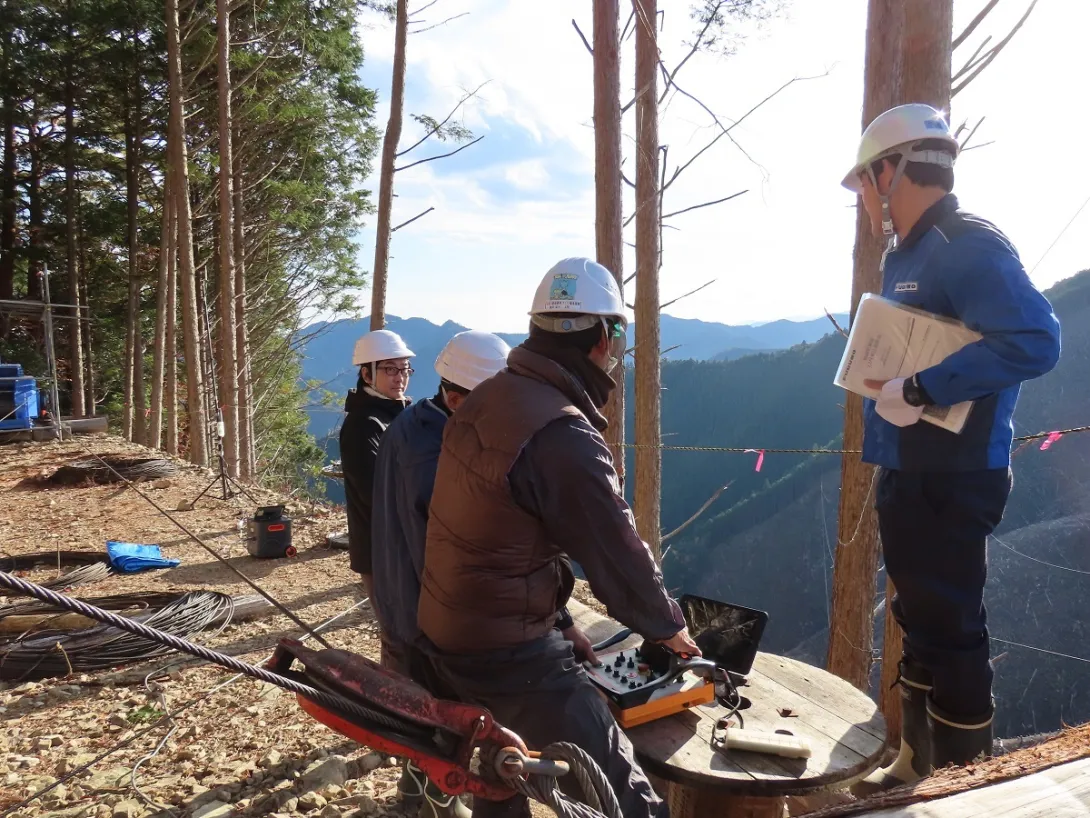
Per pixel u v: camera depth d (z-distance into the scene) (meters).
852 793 2.82
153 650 5.12
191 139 23.95
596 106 6.84
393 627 2.46
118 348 29.45
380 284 10.09
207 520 9.58
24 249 24.27
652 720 2.36
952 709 2.38
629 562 1.77
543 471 1.77
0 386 16.59
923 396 2.09
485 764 1.46
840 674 5.15
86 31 21.41
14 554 8.06
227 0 16.75
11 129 23.52
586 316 1.89
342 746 3.84
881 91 4.11
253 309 27.88
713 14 7.21
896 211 2.32
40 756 3.82
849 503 5.04
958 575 2.30
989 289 2.05
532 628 1.94
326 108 24.56
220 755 3.78
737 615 2.71
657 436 8.34
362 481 3.75
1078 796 1.44
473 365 2.46
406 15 9.73
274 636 5.62
